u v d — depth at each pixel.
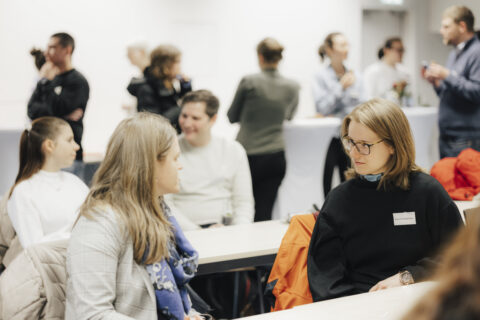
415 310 0.56
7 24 4.95
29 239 2.21
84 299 1.26
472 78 3.92
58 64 3.86
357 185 1.82
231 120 3.91
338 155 4.46
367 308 1.41
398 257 1.73
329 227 1.82
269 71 3.79
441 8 6.25
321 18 6.06
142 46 4.74
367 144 1.73
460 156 2.81
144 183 1.39
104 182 1.40
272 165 3.80
